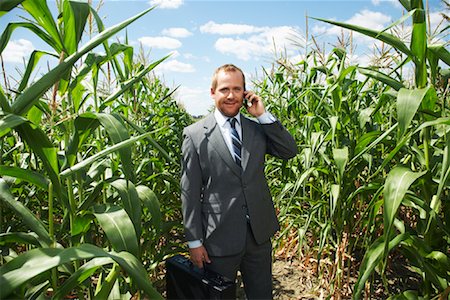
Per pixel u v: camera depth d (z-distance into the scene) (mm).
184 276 2170
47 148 1329
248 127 2379
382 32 1705
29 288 1563
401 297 2025
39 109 1930
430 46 1697
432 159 2088
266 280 2395
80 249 1169
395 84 2002
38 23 1513
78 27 1513
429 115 1844
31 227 1447
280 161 4008
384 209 1608
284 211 3357
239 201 2238
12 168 1438
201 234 2256
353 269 3301
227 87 2217
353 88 3102
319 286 3164
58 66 1323
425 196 1989
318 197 3695
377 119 3105
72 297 2527
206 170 2281
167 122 4785
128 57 2840
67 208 1553
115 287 1856
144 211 3209
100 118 1562
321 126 3525
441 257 1839
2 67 2186
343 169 2477
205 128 2320
